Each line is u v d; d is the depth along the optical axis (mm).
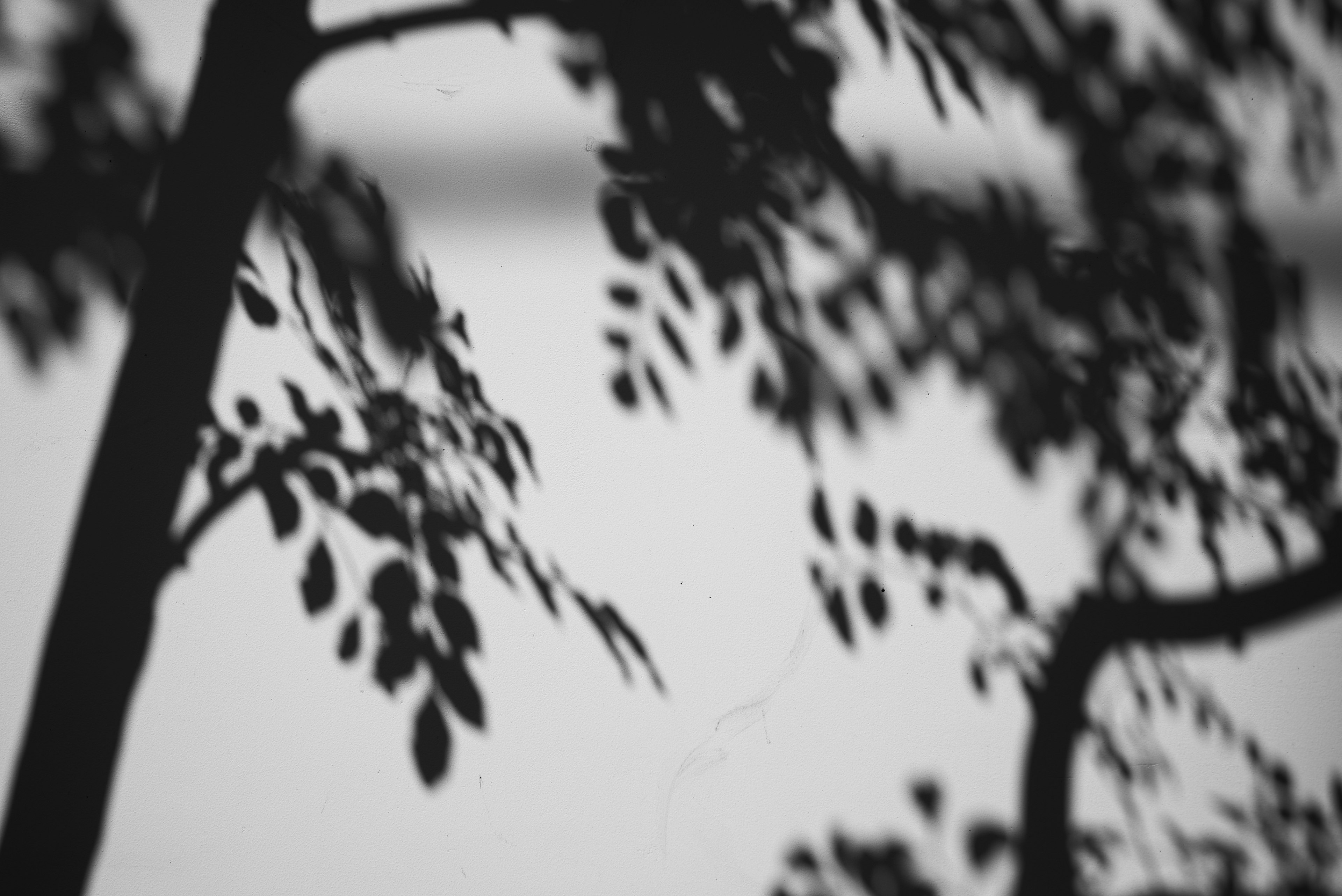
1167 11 3355
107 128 2908
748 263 3186
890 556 3293
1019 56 3297
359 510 3066
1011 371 3324
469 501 3119
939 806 3314
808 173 3191
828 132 3197
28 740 2941
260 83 2973
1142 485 3398
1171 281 3396
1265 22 3412
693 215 3156
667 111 3131
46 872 2957
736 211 3172
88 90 2891
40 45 2857
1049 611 3371
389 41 3039
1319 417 3494
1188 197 3396
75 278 2918
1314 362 3484
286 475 3031
